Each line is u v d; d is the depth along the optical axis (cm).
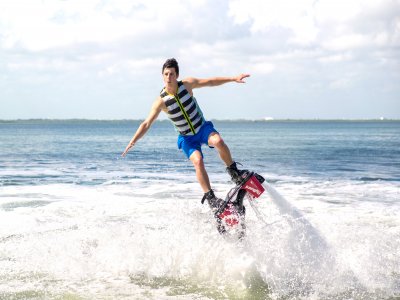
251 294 432
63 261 512
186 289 445
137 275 481
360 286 449
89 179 1287
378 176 1412
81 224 669
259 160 2084
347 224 671
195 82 571
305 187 1133
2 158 2155
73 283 456
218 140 555
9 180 1244
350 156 2370
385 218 727
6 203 849
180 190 1052
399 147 3359
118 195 964
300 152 2728
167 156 2381
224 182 1214
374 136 6662
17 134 7850
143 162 1967
